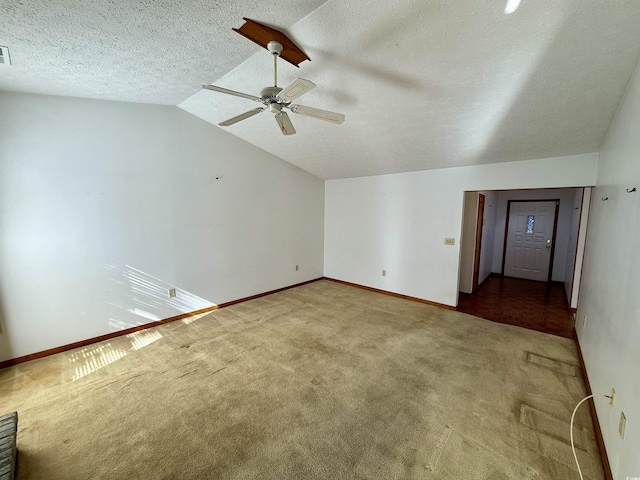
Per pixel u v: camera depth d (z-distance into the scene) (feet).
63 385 7.66
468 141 10.29
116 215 10.18
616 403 5.09
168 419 6.45
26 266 8.59
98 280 9.95
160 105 10.99
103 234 9.94
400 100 8.41
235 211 13.87
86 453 5.56
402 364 8.68
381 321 12.05
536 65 6.16
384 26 5.74
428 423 6.29
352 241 17.74
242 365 8.63
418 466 5.24
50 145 8.74
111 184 10.00
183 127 11.70
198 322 11.89
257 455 5.50
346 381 7.83
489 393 7.30
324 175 17.78
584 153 9.94
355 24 5.74
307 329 11.21
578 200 13.64
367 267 17.03
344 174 16.96
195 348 9.69
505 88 7.09
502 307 13.85
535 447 5.65
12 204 8.25
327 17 5.58
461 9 5.09
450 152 11.46
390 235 15.80
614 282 6.07
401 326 11.53
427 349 9.61
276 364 8.69
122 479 5.02
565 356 9.11
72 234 9.31
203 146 12.39
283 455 5.50
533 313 13.03
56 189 8.93
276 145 14.03
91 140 9.49
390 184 15.61
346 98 8.70
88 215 9.58
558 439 5.84
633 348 4.53
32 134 8.43
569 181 10.33
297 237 17.34
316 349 9.62
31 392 7.37
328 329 11.22
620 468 4.43
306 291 16.60
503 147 10.29
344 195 17.93
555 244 18.44
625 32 4.99
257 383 7.75
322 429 6.14
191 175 12.12
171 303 11.89
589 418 6.41
